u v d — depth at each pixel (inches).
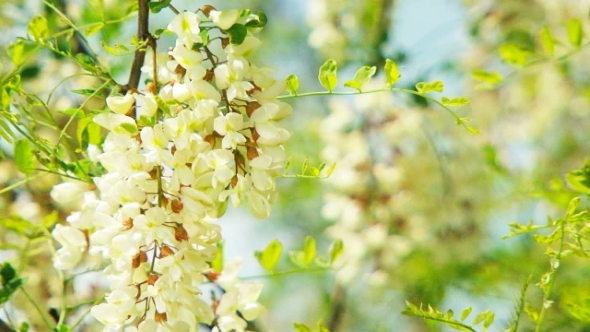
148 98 51.3
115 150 51.5
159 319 51.3
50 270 63.2
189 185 51.3
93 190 55.2
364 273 79.3
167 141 51.1
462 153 79.0
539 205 75.4
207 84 51.1
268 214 51.7
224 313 55.0
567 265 69.9
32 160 54.9
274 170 52.0
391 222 78.8
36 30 54.5
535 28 82.4
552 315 67.6
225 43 51.6
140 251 51.4
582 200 60.8
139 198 51.2
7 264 56.7
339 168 79.4
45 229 58.3
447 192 78.6
